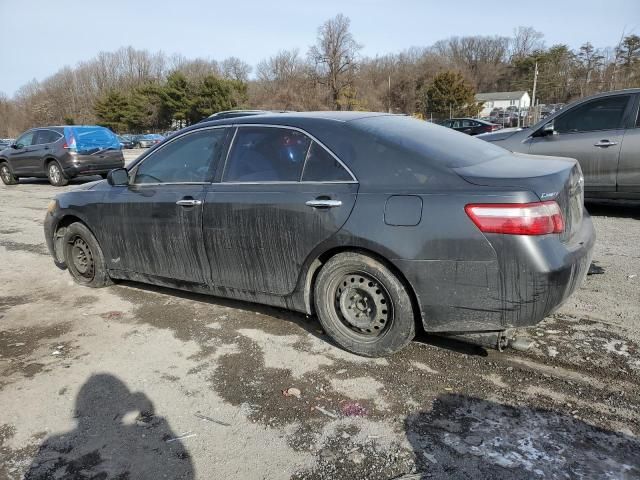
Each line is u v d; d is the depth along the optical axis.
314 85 63.31
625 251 5.48
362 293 3.26
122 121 72.69
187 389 3.06
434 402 2.83
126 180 4.37
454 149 3.32
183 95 67.81
